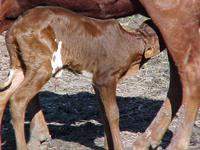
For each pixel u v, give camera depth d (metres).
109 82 11.28
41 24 10.77
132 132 13.27
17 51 10.86
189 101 11.17
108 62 11.35
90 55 11.39
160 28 11.11
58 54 10.98
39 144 12.03
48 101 15.98
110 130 11.60
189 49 11.09
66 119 14.34
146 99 15.95
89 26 11.41
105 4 11.55
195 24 11.01
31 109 12.02
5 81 11.05
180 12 10.93
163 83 17.33
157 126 11.70
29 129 12.55
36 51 10.70
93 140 12.72
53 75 11.35
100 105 11.70
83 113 14.94
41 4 11.77
